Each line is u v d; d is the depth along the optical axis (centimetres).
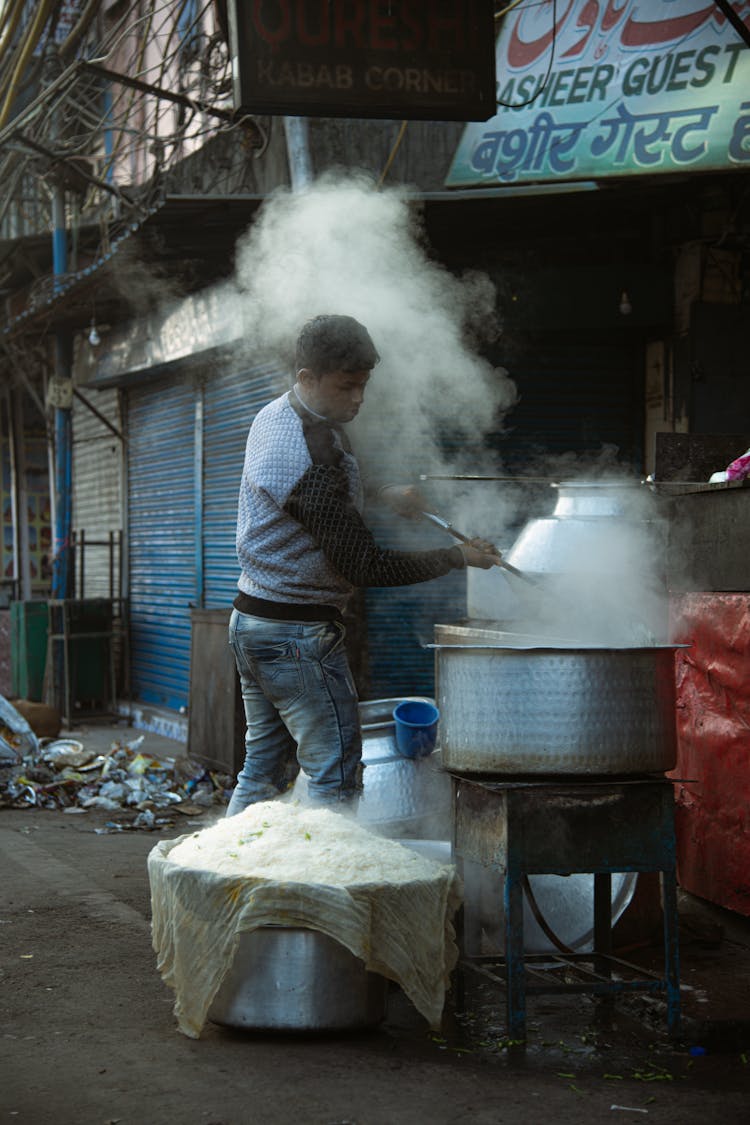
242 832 338
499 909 392
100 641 1131
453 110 516
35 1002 358
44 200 1205
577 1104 287
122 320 1084
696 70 586
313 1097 287
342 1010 324
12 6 766
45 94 764
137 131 794
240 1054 315
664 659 326
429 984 321
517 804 319
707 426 711
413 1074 304
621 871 323
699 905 465
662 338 745
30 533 1597
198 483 1020
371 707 497
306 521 337
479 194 656
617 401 769
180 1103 283
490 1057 318
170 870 327
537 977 368
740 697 422
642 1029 343
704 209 705
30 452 1597
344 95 505
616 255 748
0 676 1259
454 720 330
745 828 418
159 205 704
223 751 739
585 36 625
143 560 1162
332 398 346
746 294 714
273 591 349
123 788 739
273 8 498
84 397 1270
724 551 435
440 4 514
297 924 311
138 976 384
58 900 488
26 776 769
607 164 602
